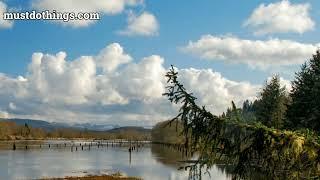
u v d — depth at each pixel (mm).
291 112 39125
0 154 107688
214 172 47406
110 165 81062
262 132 6133
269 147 6047
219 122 6332
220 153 6285
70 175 62062
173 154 124875
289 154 5945
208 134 6348
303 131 6125
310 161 5918
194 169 6367
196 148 6402
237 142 6262
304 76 40031
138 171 69000
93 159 98000
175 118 6477
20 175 61062
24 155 106500
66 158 99438
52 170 69125
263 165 6113
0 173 63125
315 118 34906
